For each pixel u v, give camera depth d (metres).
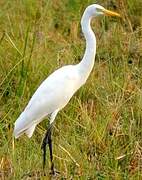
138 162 11.45
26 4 16.91
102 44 15.46
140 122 12.67
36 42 15.40
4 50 14.27
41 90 11.52
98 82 13.84
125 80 13.81
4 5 17.19
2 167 11.27
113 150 11.76
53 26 16.69
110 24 16.50
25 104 13.01
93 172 11.09
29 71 13.62
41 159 11.85
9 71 13.50
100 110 13.02
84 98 13.55
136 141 11.95
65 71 11.56
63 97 11.53
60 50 14.99
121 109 12.88
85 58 11.48
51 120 11.66
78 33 16.38
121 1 16.73
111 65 14.24
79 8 16.81
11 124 12.54
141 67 14.84
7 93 13.48
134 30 16.42
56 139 12.39
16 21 16.17
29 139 12.05
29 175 11.06
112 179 10.98
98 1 16.91
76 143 12.00
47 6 16.61
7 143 11.64
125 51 15.20
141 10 16.67
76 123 12.52
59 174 11.25
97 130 12.26
